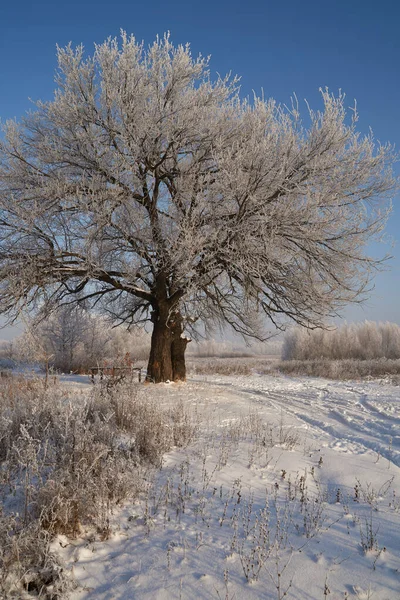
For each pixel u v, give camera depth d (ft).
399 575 10.35
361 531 12.68
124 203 42.19
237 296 49.44
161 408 27.81
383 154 39.83
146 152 42.96
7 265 42.88
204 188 42.78
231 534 12.59
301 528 12.99
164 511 14.24
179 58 43.96
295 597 9.52
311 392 52.60
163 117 42.34
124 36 43.57
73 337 75.51
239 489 16.01
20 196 43.75
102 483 13.88
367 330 123.13
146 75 43.98
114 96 41.39
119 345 110.32
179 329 54.85
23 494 14.23
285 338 131.03
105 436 18.30
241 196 38.37
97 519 13.16
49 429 18.22
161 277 49.75
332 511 14.42
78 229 42.80
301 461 20.30
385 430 28.81
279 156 38.91
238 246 39.06
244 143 40.45
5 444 17.22
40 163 43.27
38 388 25.54
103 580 10.51
